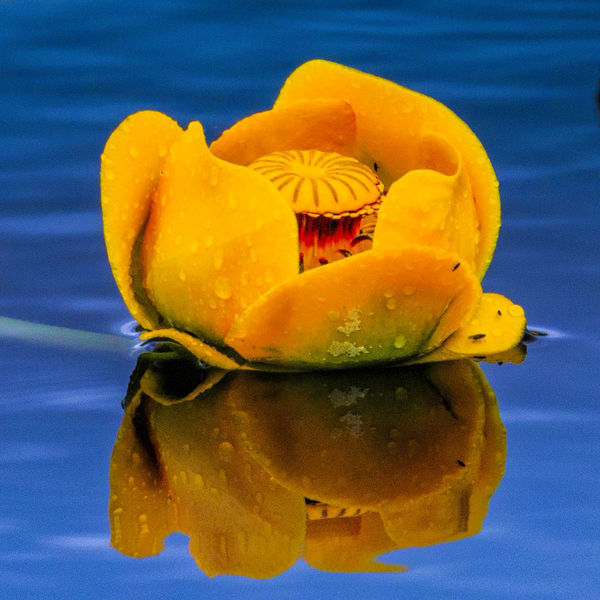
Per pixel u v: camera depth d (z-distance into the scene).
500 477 2.07
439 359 2.11
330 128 2.13
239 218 2.09
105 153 2.11
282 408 2.09
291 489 2.07
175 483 2.07
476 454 2.08
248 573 2.04
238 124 2.12
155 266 2.11
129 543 2.05
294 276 2.09
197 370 2.11
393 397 2.10
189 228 2.10
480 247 2.12
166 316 2.11
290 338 2.10
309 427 2.09
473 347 2.11
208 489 2.07
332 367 2.11
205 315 2.10
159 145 2.11
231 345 2.10
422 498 2.06
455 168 2.11
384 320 2.10
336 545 2.05
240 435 2.08
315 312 2.09
